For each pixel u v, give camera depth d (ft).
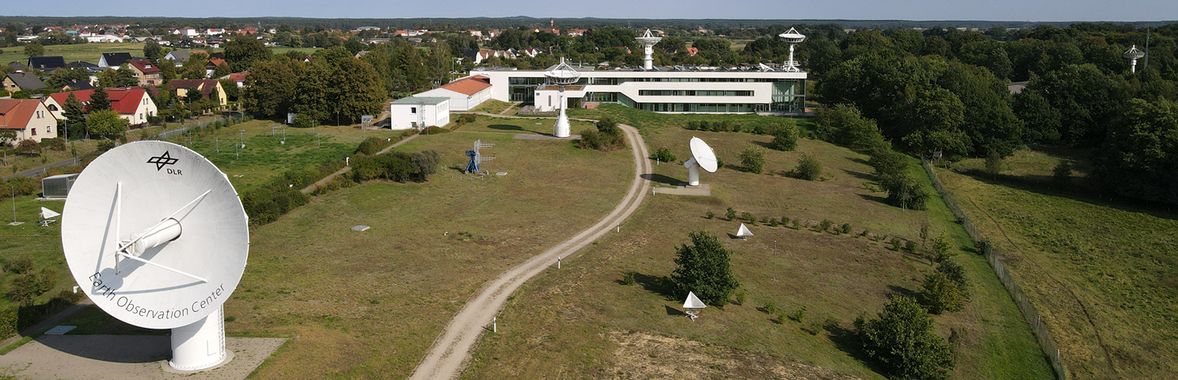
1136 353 200.75
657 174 364.99
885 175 355.15
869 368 171.32
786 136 450.71
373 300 186.39
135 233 131.54
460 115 522.88
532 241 247.70
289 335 159.74
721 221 288.30
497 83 621.72
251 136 436.35
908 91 513.86
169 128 488.02
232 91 640.58
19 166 350.23
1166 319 224.94
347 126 479.00
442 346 163.22
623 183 342.85
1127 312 228.84
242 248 128.57
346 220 260.83
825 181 375.45
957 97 490.49
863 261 248.73
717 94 606.96
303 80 488.44
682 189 336.08
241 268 128.88
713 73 602.85
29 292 178.29
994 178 426.51
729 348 171.12
